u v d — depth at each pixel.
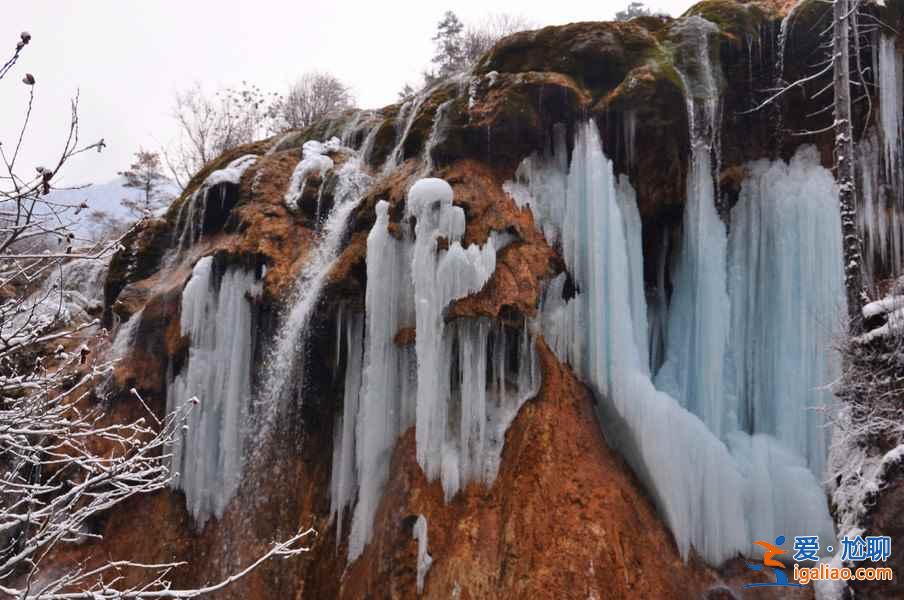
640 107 10.27
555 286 9.99
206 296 11.97
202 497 11.38
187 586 10.96
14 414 5.30
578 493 8.59
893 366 7.97
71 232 4.96
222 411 11.66
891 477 7.41
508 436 9.30
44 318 6.38
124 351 12.88
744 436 9.71
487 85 11.14
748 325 10.48
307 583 10.34
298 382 11.22
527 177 10.62
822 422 9.42
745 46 11.01
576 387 9.52
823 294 9.96
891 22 10.86
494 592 8.24
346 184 12.66
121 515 11.78
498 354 9.63
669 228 10.87
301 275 11.78
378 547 9.23
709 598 8.29
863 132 10.84
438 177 10.59
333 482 10.73
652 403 9.03
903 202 10.79
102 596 4.76
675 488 8.75
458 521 8.88
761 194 10.73
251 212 12.83
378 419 9.91
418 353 9.48
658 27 11.54
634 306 10.03
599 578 8.02
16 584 10.92
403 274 10.29
